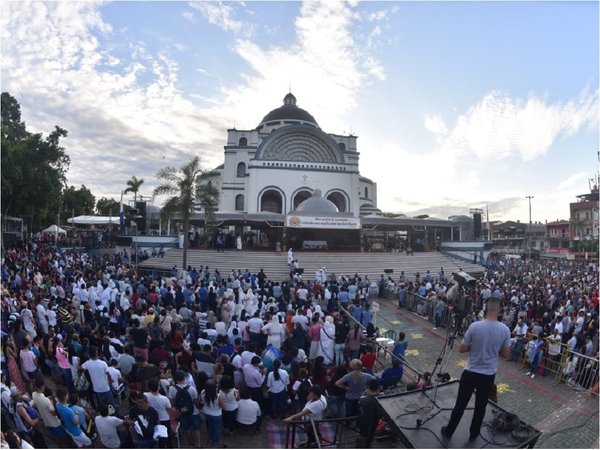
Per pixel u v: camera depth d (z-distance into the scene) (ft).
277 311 46.29
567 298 64.59
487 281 88.48
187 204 90.48
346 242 139.85
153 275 89.25
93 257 101.30
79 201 212.43
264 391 29.99
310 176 189.26
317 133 193.88
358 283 80.07
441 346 50.98
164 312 42.50
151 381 24.03
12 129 126.21
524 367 43.55
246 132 212.23
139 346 33.73
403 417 17.37
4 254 68.44
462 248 149.89
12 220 110.42
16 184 102.89
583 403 34.45
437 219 151.74
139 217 132.67
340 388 28.96
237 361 30.91
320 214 127.65
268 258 108.27
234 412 27.02
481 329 15.89
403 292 74.08
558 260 181.37
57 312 39.52
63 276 60.90
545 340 41.50
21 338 31.73
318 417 23.35
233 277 74.33
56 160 109.91
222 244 114.01
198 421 26.50
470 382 15.79
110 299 49.24
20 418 22.31
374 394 22.03
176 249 118.11
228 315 47.29
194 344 33.12
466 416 17.63
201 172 92.79
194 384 27.96
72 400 24.61
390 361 42.83
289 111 233.14
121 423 22.95
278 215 134.00
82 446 23.38
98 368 27.78
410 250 127.65
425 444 15.56
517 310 56.18
